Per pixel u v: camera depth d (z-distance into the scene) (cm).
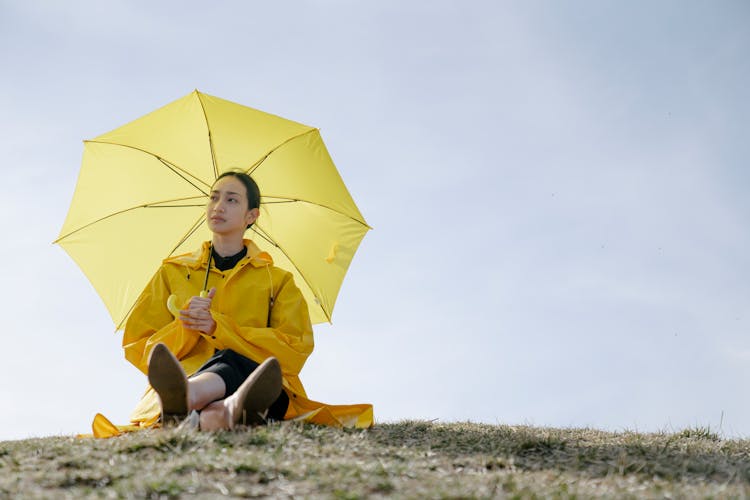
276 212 541
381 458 348
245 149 528
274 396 390
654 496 288
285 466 310
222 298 481
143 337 475
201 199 538
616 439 488
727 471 353
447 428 507
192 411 397
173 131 527
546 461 376
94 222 522
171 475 299
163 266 492
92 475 303
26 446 364
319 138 535
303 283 543
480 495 277
